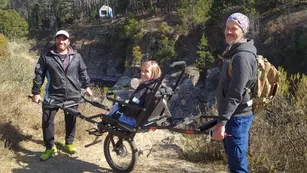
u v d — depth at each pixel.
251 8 52.41
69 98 5.05
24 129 6.03
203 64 51.91
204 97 44.59
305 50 43.66
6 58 10.91
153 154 6.07
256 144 5.25
